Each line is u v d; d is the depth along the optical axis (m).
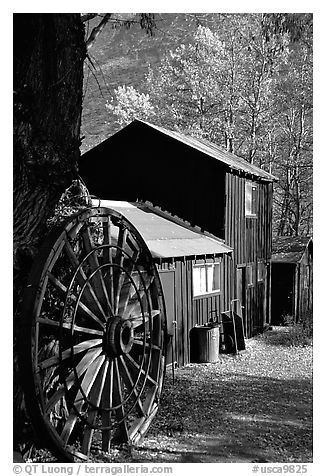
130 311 9.87
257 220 21.62
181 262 15.55
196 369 15.20
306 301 25.66
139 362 10.65
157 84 37.03
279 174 36.31
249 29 31.31
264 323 22.44
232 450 9.33
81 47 9.14
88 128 42.53
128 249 12.07
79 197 9.42
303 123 33.94
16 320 8.10
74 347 8.27
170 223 17.61
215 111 34.94
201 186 18.33
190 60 34.59
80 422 9.21
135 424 9.77
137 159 19.16
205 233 18.16
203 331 15.98
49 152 8.48
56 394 7.97
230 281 18.84
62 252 8.87
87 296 8.91
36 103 8.45
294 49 32.00
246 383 13.77
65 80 8.82
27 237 8.34
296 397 12.59
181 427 10.40
